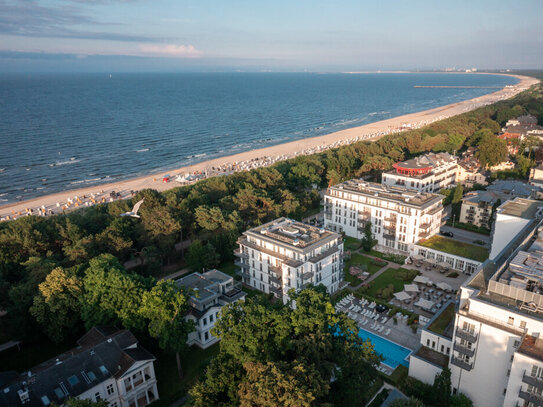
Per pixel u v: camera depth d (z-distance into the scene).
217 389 57.97
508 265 70.25
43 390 58.25
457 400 63.44
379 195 131.88
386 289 102.81
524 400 55.66
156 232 113.12
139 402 67.88
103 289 77.06
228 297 89.88
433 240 123.94
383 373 74.50
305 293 64.31
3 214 168.75
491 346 60.62
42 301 78.44
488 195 145.25
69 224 112.00
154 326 70.75
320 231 103.38
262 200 141.12
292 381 48.19
